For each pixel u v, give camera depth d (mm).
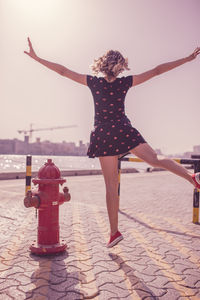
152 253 3430
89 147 2902
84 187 10422
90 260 3109
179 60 2777
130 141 2689
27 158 6129
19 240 3748
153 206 6887
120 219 5285
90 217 5281
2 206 6016
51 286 2469
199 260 3248
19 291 2365
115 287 2494
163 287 2531
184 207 6887
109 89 2803
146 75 2820
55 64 2840
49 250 3180
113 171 2846
